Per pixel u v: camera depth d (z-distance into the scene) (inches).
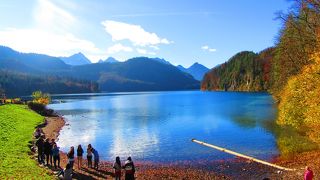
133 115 4025.6
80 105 6107.3
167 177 1354.6
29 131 2239.2
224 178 1330.0
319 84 1231.5
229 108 4554.6
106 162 1662.2
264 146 1893.5
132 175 1085.8
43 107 4003.4
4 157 1375.5
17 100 4591.5
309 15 1883.6
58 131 2701.8
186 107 5098.4
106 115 4087.1
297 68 2230.6
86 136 2484.0
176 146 2039.9
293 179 1171.3
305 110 1517.0
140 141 2242.9
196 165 1572.3
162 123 3152.1
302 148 1632.6
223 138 2219.5
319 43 1417.3
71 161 1291.8
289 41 2244.1
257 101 5826.8
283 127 2500.0
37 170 1237.7
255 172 1392.7
